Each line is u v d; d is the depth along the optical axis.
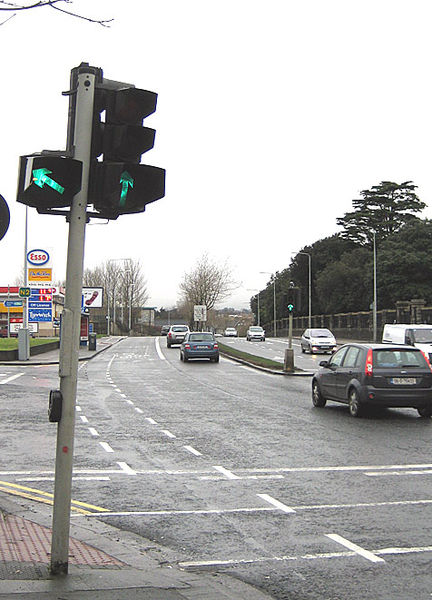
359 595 5.18
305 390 22.22
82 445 11.75
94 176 5.50
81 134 5.49
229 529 6.90
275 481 9.01
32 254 42.94
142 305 117.19
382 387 14.74
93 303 53.16
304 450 11.23
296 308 29.47
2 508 7.65
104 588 5.11
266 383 24.98
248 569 5.77
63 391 5.42
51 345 47.12
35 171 5.15
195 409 16.89
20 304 45.03
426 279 67.19
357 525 6.99
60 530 5.40
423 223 69.25
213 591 5.15
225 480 9.07
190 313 89.81
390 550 6.22
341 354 16.36
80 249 5.50
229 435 12.81
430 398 14.83
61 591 5.00
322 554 6.13
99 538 6.62
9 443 11.89
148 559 6.01
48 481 9.10
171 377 27.64
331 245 86.06
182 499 8.10
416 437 12.47
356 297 75.62
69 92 5.64
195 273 87.81
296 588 5.34
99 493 8.40
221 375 28.88
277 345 59.56
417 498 8.08
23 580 5.24
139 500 8.06
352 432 13.09
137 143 5.52
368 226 84.06
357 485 8.74
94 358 42.00
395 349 15.05
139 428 13.72
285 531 6.81
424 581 5.46
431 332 25.89
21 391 20.84
